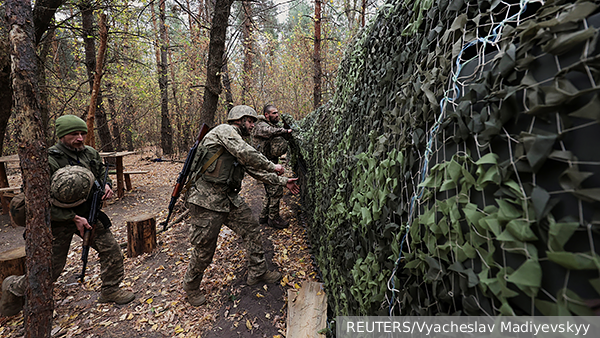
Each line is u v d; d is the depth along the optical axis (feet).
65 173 6.97
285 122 12.94
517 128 1.70
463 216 2.05
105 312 7.98
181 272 9.80
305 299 7.22
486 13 2.11
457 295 2.07
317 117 12.05
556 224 1.39
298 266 9.41
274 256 9.99
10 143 33.01
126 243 12.13
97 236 7.92
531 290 1.48
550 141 1.47
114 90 30.63
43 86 19.40
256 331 6.84
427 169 2.57
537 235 1.50
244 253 10.30
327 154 8.26
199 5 27.53
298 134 13.98
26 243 4.80
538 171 1.53
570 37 1.42
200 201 7.34
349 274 4.93
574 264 1.29
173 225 14.05
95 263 10.80
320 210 8.54
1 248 12.89
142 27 23.00
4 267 8.20
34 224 4.76
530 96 1.60
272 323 7.05
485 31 2.17
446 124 2.29
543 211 1.44
